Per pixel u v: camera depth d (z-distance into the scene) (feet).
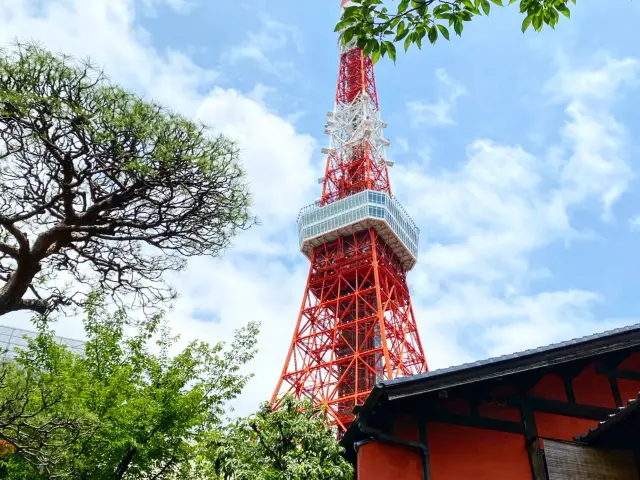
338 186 305.32
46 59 42.83
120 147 45.44
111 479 59.82
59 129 44.78
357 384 205.77
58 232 45.34
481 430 47.37
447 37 31.24
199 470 68.80
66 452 51.03
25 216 45.21
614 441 43.68
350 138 324.19
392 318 233.96
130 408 60.75
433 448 46.14
